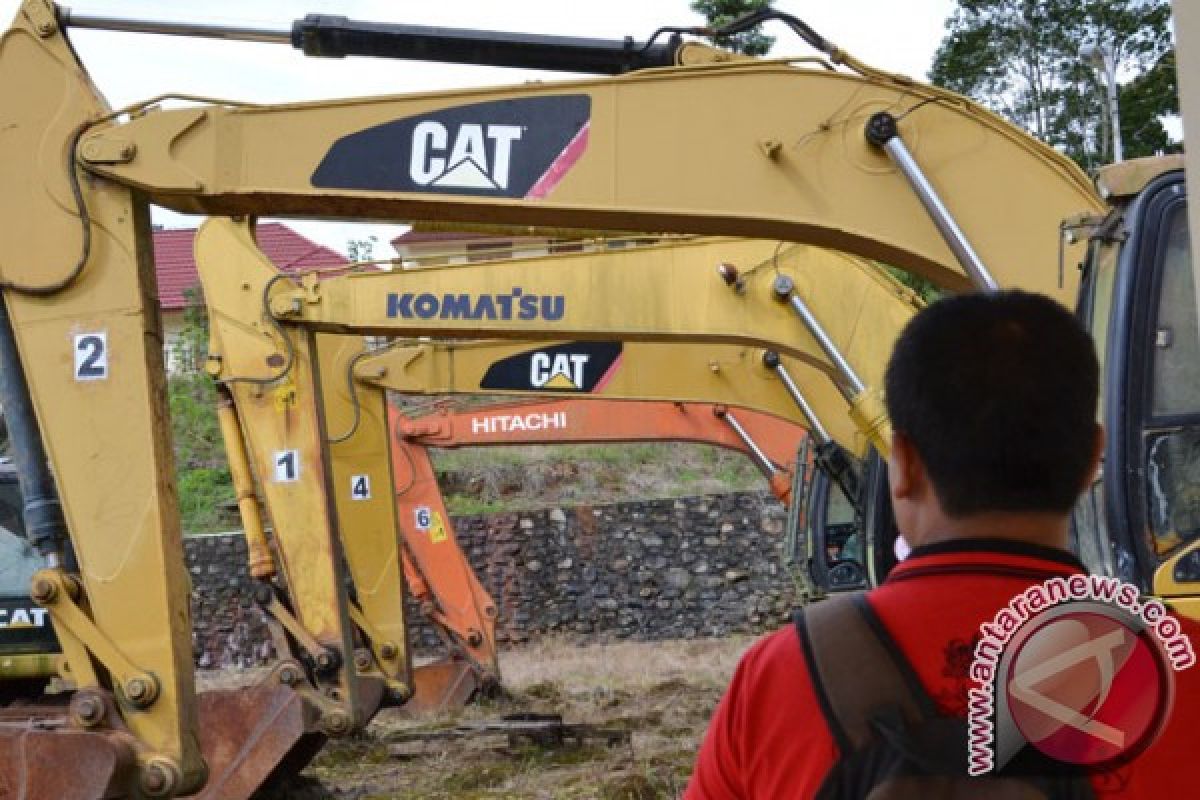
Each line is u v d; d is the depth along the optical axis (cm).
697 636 1911
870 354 905
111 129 622
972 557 171
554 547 1947
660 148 614
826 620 174
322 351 1213
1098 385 179
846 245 616
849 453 1113
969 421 170
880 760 163
